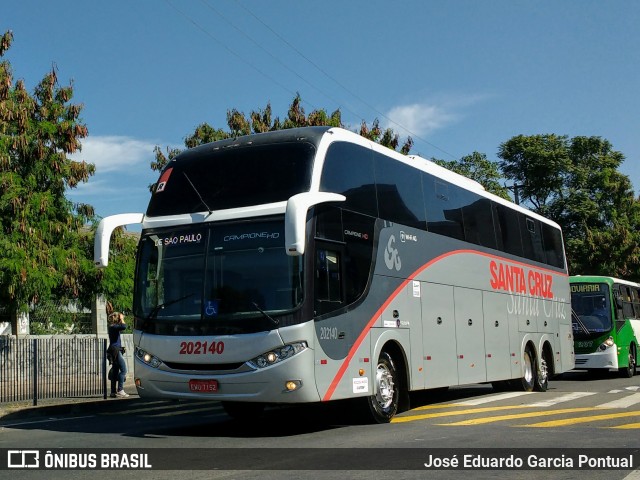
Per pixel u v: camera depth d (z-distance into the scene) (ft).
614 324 81.35
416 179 46.03
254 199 35.29
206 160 37.58
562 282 72.54
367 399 38.32
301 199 32.24
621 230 156.66
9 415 47.21
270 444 32.04
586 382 76.02
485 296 53.88
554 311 69.15
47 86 76.38
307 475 24.47
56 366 55.67
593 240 158.61
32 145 73.51
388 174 42.50
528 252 64.28
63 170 74.79
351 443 31.71
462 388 68.85
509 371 57.06
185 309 35.09
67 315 86.79
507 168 182.39
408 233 43.52
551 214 174.70
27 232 70.49
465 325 49.93
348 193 37.83
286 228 31.78
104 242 36.94
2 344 52.65
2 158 68.69
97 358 59.00
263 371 32.89
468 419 40.81
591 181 174.40
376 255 39.58
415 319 43.09
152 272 36.68
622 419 40.16
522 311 61.05
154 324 35.68
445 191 49.98
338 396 34.94
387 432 35.37
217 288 34.58
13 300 71.97
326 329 34.55
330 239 35.70
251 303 33.76
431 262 46.01
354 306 36.94
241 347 33.32
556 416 41.86
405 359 41.45
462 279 50.31
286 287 33.53
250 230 34.78
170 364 34.96
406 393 41.73
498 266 57.00
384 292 39.91
